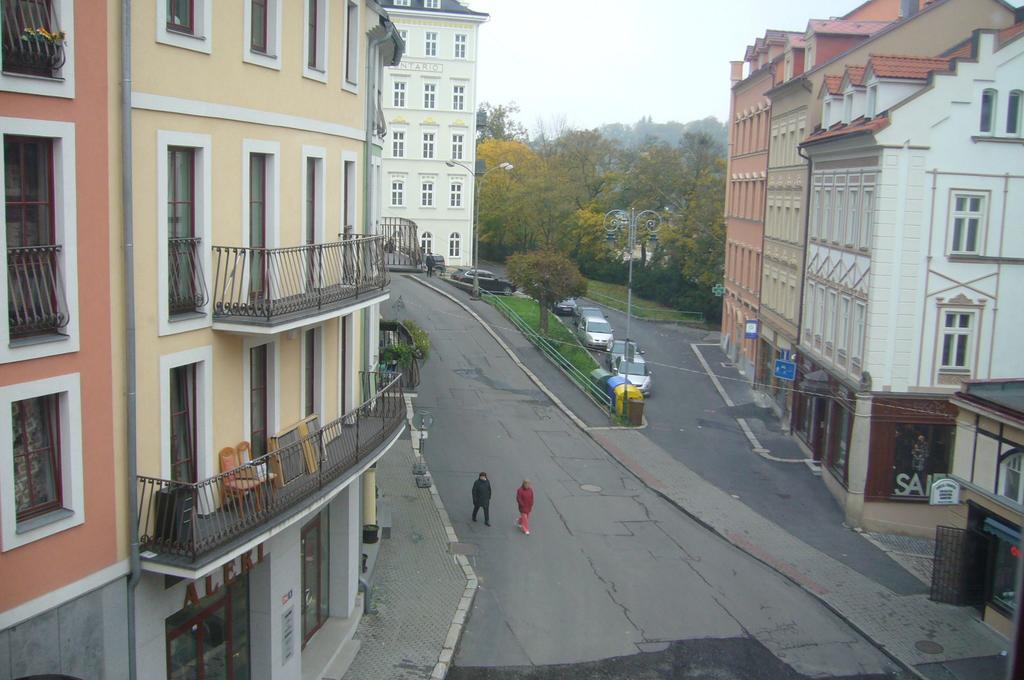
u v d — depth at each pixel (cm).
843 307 3022
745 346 4906
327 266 1502
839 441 2994
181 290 1139
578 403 3825
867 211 2800
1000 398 2034
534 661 1700
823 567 2308
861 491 2672
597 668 1686
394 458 2955
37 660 930
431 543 2264
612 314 6775
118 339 1012
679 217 7281
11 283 892
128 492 1038
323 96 1484
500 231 8544
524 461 3038
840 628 1948
